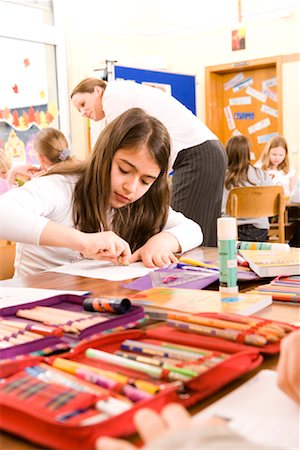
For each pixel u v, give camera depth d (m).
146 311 0.83
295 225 4.08
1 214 1.28
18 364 0.58
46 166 2.96
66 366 0.59
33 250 1.51
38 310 0.84
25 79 4.36
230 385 0.57
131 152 1.36
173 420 0.43
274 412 0.50
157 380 0.57
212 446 0.36
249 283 1.08
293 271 1.09
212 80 5.24
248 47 4.96
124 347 0.66
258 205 3.27
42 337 0.71
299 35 4.70
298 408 0.51
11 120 4.27
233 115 5.29
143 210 1.55
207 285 1.06
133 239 1.57
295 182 4.58
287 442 0.45
